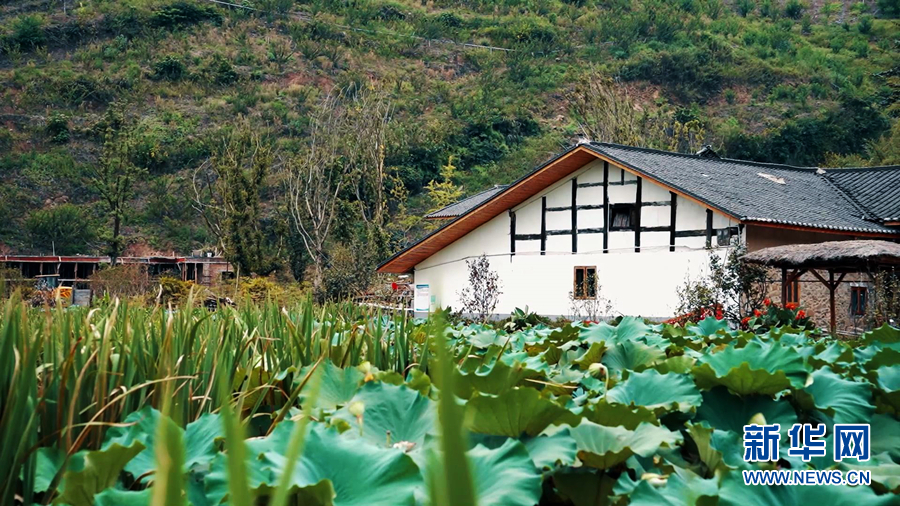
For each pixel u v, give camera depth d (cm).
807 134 5900
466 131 5741
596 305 1942
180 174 5103
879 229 1888
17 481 168
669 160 2122
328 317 405
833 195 2227
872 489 178
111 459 162
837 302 1800
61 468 170
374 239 3225
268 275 3353
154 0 7188
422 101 6241
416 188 5141
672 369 293
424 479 154
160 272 3453
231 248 3362
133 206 4819
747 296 1279
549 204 2139
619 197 2003
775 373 241
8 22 6662
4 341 171
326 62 6756
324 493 144
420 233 4509
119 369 218
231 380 246
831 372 294
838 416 253
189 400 225
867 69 7112
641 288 1945
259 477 154
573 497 186
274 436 178
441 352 30
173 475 33
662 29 7681
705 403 252
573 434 197
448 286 2344
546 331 469
